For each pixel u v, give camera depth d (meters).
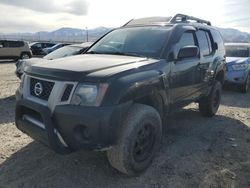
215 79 6.14
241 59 9.73
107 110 2.99
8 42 22.17
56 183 3.39
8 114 6.20
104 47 4.75
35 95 3.39
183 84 4.52
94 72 3.16
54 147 3.14
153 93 3.69
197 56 5.02
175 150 4.40
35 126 3.34
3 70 16.16
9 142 4.56
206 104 6.04
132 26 5.03
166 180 3.52
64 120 3.05
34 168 3.73
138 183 3.44
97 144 3.01
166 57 4.09
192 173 3.70
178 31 4.51
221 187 3.40
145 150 3.65
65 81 3.11
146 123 3.52
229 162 4.05
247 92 9.83
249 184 3.48
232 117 6.41
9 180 3.44
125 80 3.20
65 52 9.45
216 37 6.17
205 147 4.56
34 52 29.44
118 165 3.38
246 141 4.90
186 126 5.63
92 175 3.59
